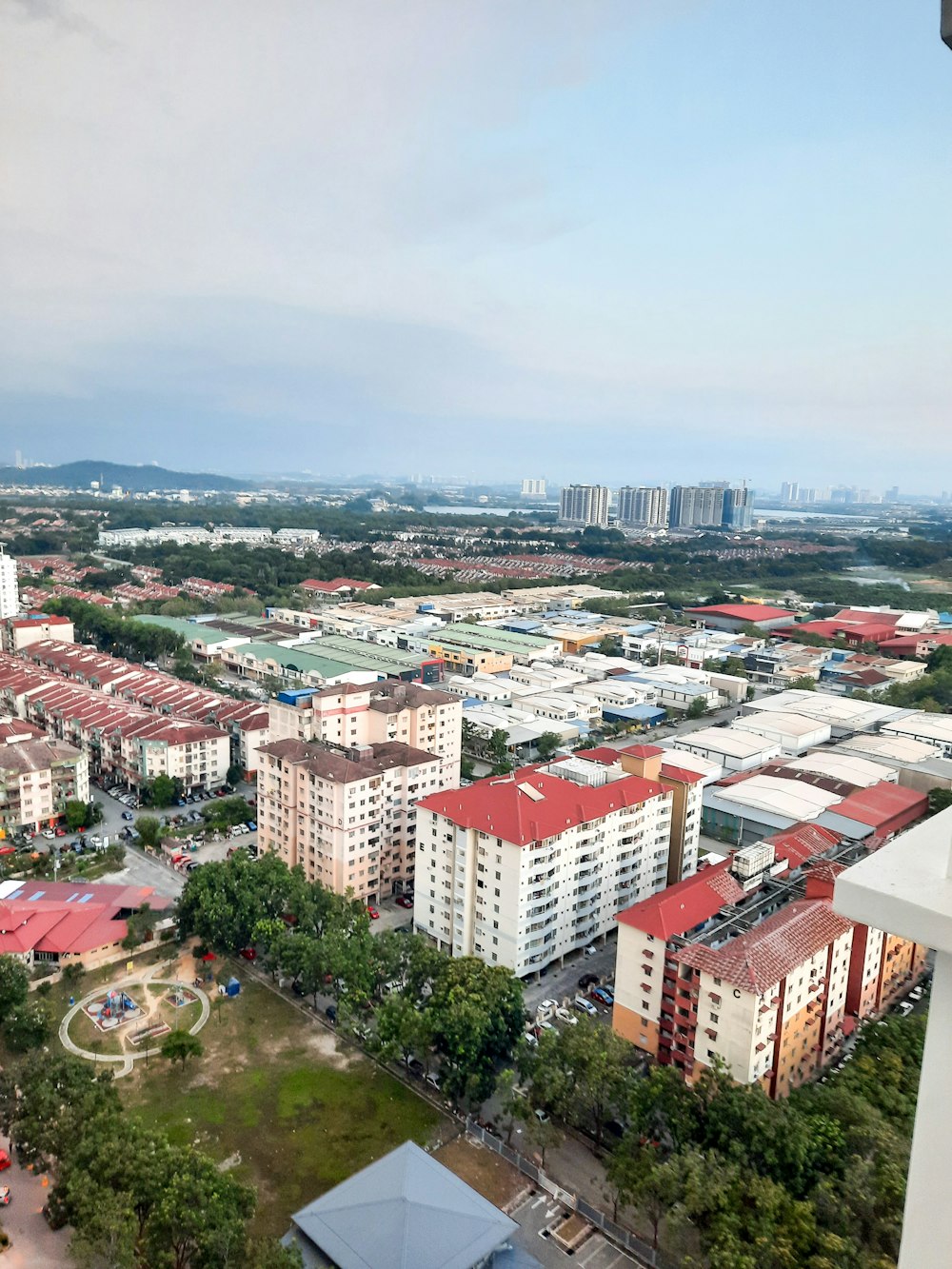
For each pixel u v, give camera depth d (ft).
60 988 379.14
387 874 475.72
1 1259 248.52
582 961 416.05
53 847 512.63
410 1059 340.80
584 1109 299.99
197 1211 235.81
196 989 382.42
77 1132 261.24
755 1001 294.25
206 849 518.37
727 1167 244.63
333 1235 236.22
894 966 389.60
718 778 636.89
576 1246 261.65
